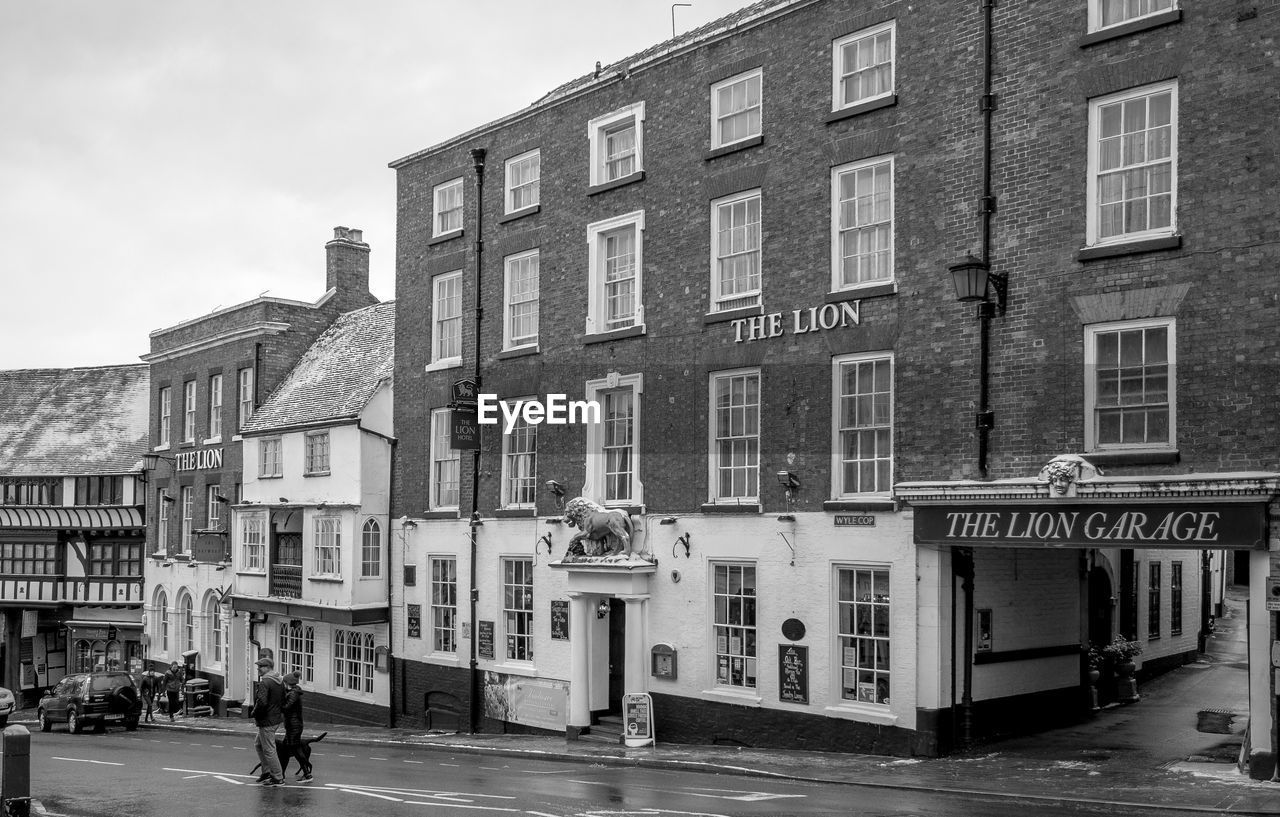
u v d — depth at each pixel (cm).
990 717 1775
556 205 2369
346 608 2716
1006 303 1641
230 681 3306
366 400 2777
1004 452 1628
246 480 3238
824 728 1816
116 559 4294
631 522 2133
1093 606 2181
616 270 2253
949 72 1725
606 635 2258
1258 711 1383
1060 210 1592
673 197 2122
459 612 2545
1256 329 1405
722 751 1884
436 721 2600
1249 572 1390
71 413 4594
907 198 1766
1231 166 1436
